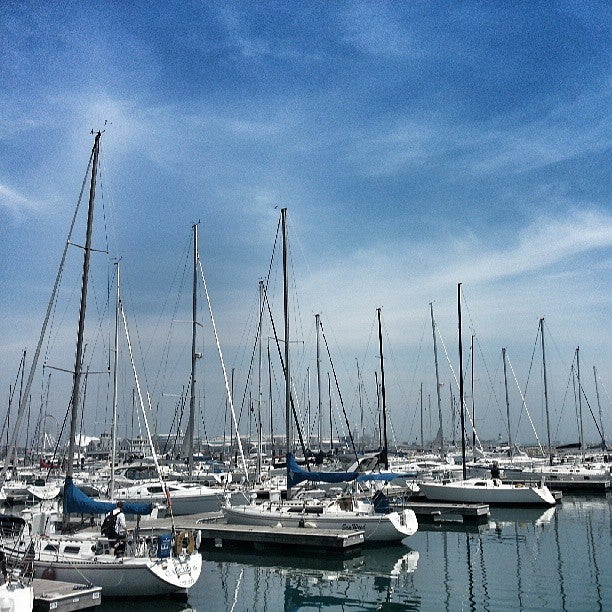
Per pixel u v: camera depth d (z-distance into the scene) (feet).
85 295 79.00
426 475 165.48
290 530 93.50
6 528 74.95
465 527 115.96
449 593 71.36
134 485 138.62
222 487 132.67
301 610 67.05
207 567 85.66
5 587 53.11
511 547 96.17
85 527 76.69
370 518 94.02
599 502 152.35
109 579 65.67
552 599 67.31
